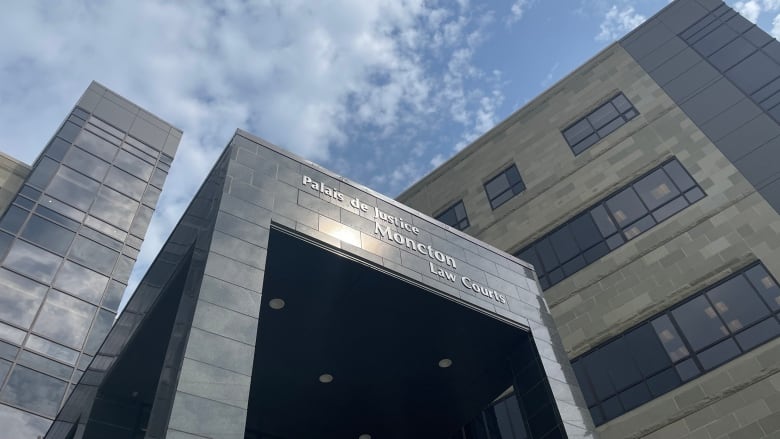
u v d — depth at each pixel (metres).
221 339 10.38
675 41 27.94
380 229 15.17
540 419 14.61
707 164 22.61
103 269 31.64
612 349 20.62
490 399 17.33
